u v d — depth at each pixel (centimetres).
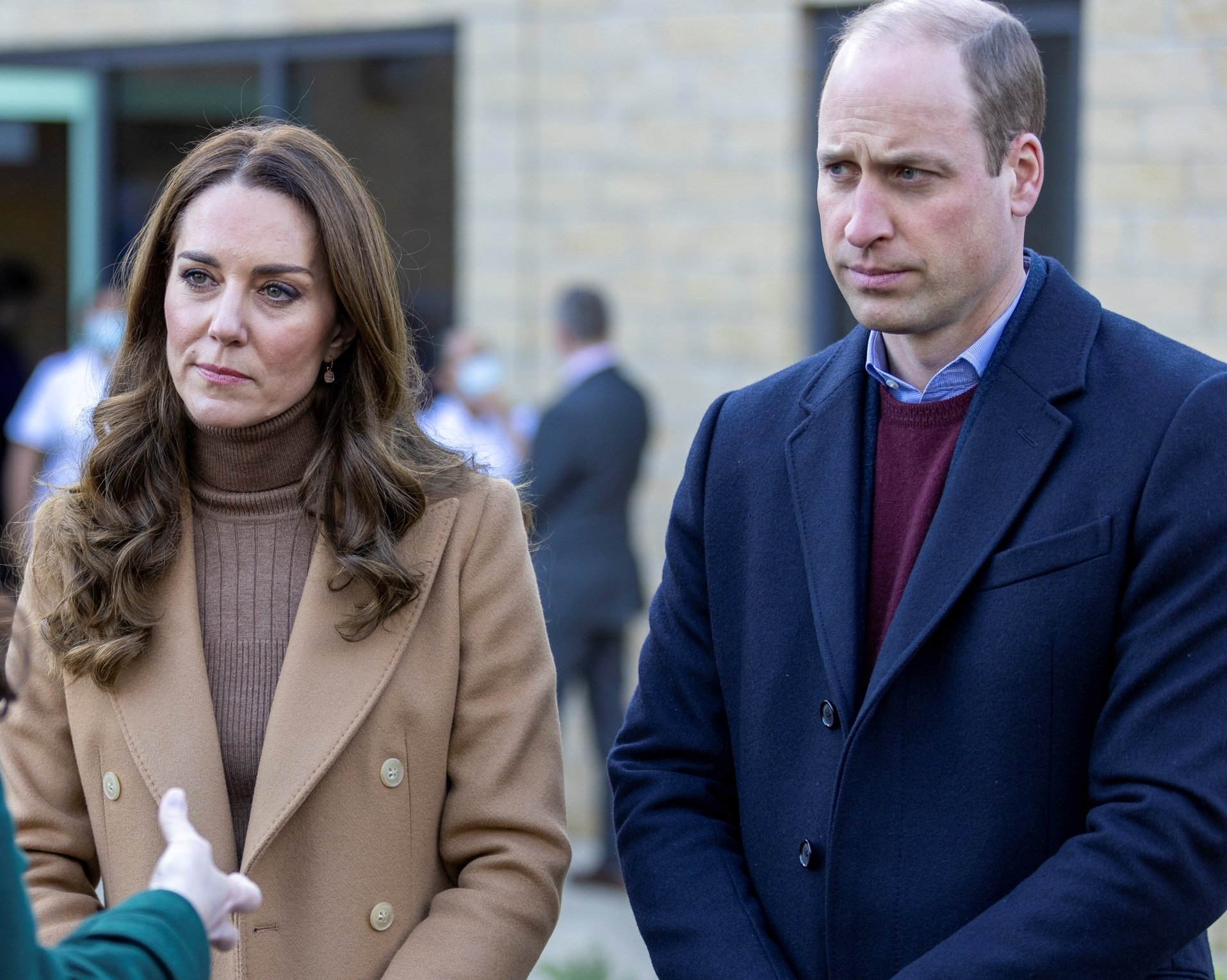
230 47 2539
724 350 2198
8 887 588
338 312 880
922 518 811
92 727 859
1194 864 716
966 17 775
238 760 852
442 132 2391
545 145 2295
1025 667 760
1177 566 740
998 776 763
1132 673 741
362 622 851
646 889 848
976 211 767
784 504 859
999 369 806
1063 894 725
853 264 778
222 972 827
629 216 2248
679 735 888
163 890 645
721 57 2178
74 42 2661
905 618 781
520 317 2323
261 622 873
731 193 2183
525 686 884
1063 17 1944
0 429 2709
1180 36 1831
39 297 2717
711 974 804
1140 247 1864
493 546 894
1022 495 775
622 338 2259
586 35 2261
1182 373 775
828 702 812
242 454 879
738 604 870
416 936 838
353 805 845
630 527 2228
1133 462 761
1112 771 739
